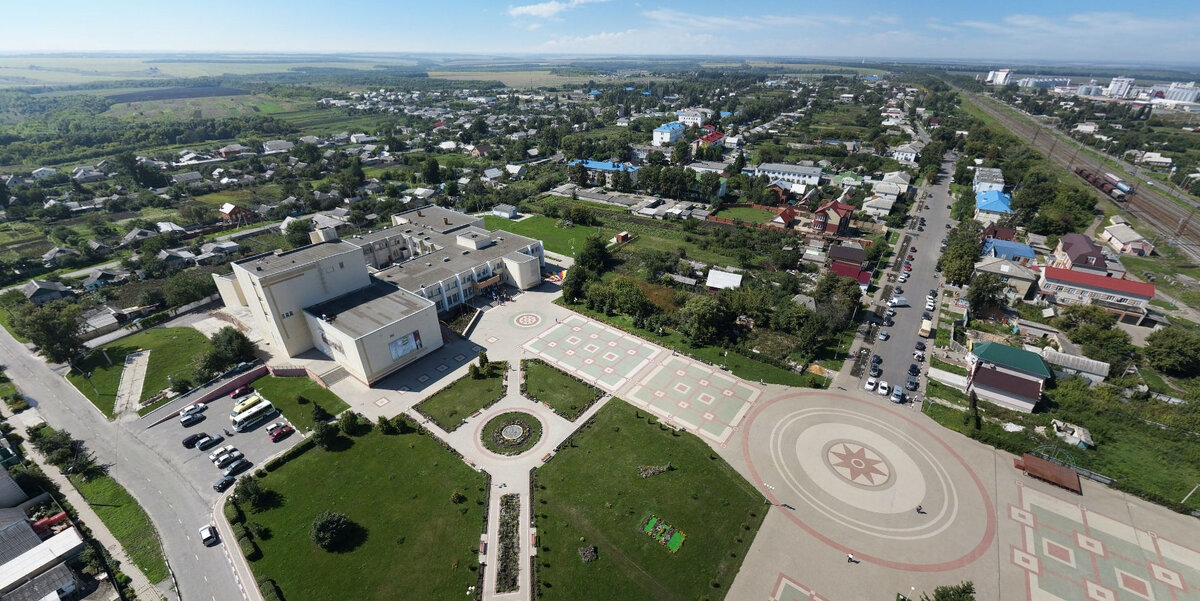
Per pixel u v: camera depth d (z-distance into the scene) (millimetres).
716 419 87438
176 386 93438
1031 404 87188
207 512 69625
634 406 90688
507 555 63281
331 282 107500
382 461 78062
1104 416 85375
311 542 64875
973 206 187875
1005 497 72000
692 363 103312
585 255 143875
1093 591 59406
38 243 168500
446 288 122750
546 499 71375
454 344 110750
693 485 73938
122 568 61750
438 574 61062
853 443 81938
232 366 99688
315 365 100750
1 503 68250
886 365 101688
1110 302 118812
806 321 106312
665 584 60031
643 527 67312
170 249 159000
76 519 68312
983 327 114500
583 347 109125
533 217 198125
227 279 120500
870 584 60344
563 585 59750
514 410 89500
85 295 131125
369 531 66438
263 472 75188
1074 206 180125
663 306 124750
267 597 57281
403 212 180875
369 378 95438
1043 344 105750
